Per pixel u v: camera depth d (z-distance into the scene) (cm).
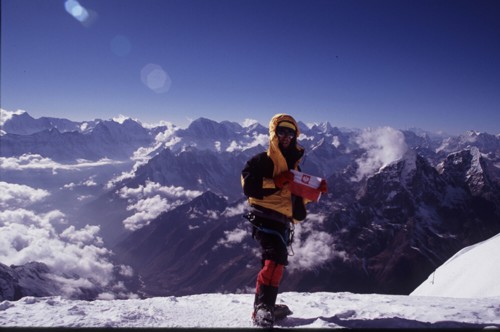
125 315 451
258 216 452
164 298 657
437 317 456
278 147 436
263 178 430
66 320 424
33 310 479
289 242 467
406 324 422
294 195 453
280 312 461
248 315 476
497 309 502
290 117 439
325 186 419
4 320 425
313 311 507
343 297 675
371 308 523
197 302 601
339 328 403
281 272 438
